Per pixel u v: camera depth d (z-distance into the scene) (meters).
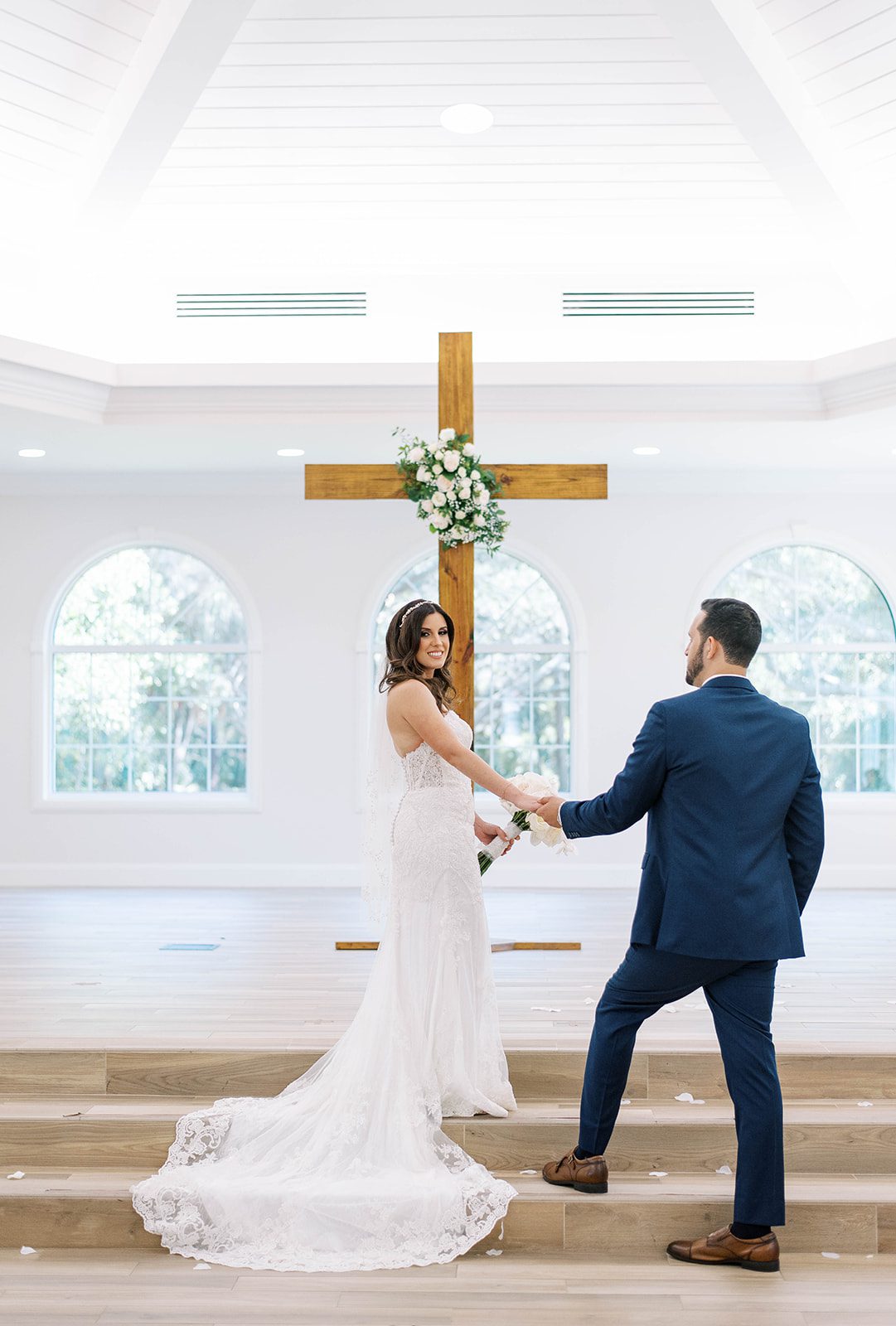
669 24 4.39
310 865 7.93
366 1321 2.57
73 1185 3.06
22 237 5.95
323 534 8.02
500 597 8.13
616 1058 2.94
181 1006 4.10
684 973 2.79
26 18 4.51
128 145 5.17
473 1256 2.92
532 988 4.42
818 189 5.46
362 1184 2.93
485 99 5.11
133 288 6.53
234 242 6.25
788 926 2.73
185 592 8.14
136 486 7.97
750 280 6.49
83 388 6.14
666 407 6.25
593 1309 2.62
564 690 8.09
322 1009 4.05
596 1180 2.98
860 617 8.11
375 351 6.59
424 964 3.22
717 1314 2.59
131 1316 2.59
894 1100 3.46
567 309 6.56
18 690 7.99
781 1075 3.47
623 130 5.34
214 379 6.20
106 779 8.13
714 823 2.75
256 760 7.96
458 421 5.14
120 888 7.81
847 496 7.99
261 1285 2.74
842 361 5.99
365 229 6.15
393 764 3.46
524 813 4.12
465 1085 3.21
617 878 7.79
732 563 7.97
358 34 4.66
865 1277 2.81
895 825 7.85
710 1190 3.02
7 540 8.05
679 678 7.97
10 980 4.61
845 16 4.51
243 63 4.85
